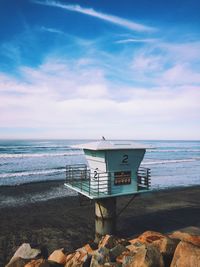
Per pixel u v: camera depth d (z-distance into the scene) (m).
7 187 40.62
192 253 8.57
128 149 16.80
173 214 27.08
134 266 9.47
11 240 20.75
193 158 94.31
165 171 61.88
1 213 27.69
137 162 17.38
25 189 39.31
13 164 68.12
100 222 17.69
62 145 150.00
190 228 22.83
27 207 30.06
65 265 12.26
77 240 20.88
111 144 17.28
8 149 114.81
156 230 22.38
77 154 96.12
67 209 29.31
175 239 10.79
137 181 17.47
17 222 24.97
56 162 72.75
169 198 34.56
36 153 98.44
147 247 9.80
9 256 18.20
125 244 13.80
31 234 22.00
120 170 16.84
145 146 17.62
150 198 34.38
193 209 29.09
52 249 19.17
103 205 17.48
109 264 10.71
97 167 17.42
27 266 11.96
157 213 27.39
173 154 113.00
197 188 42.66
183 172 60.81
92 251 13.37
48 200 33.19
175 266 8.76
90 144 17.95
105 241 13.63
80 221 25.38
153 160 86.25
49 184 43.19
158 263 9.29
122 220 24.95
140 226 23.34
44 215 27.17
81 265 11.46
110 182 16.52
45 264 11.98
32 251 16.11
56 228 23.45
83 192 17.00
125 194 16.84
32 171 57.28
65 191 38.19
